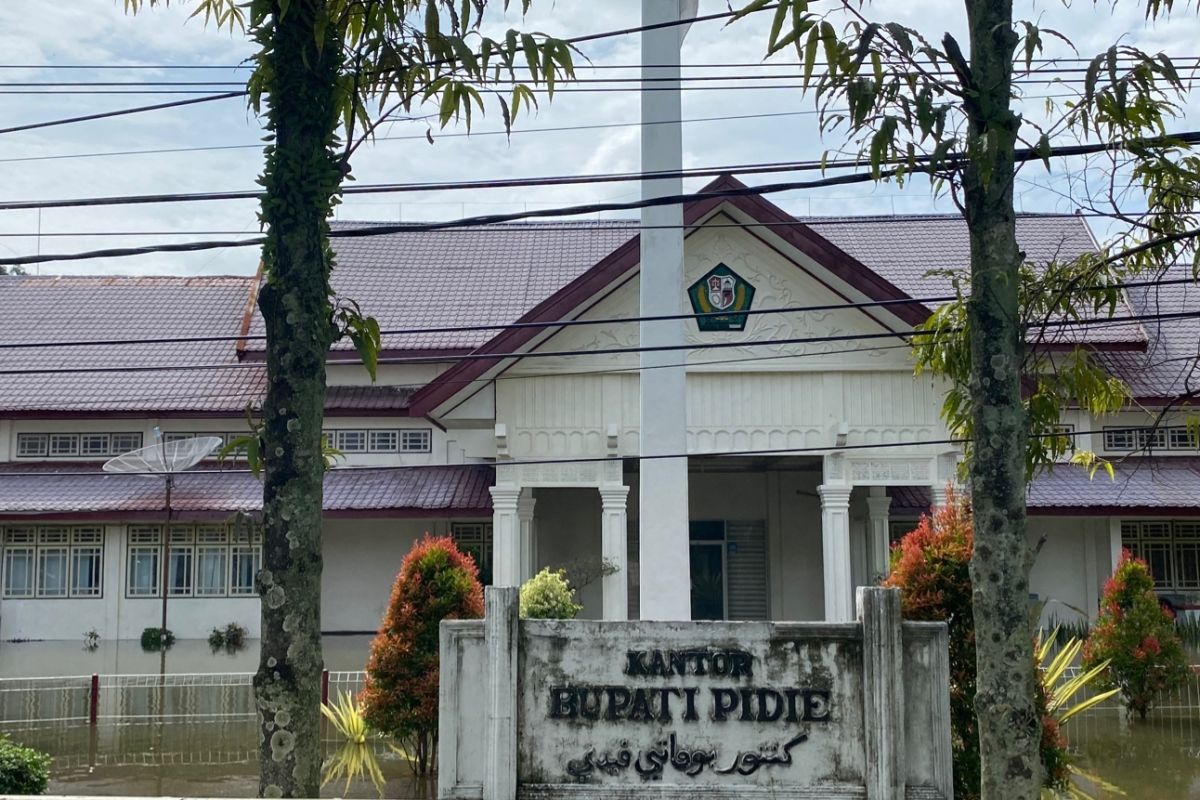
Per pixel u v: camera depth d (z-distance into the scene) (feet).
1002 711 24.09
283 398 27.68
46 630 91.20
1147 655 55.36
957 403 32.50
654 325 43.47
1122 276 31.86
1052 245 100.63
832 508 70.49
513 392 71.05
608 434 70.28
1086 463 34.94
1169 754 48.44
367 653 81.46
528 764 28.43
